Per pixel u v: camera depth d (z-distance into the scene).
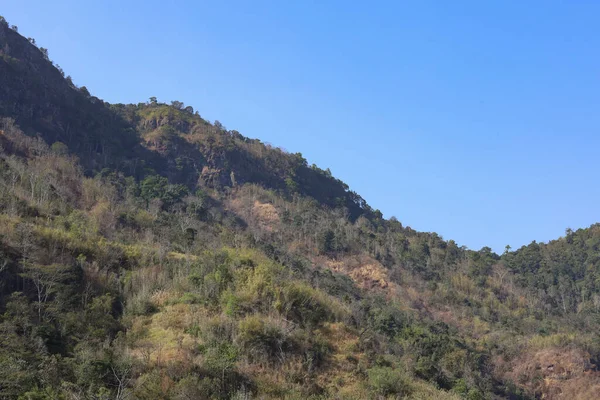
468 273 105.38
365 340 37.06
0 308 31.23
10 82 106.75
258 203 114.50
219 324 31.91
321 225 103.50
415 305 85.69
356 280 87.94
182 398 24.08
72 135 109.50
